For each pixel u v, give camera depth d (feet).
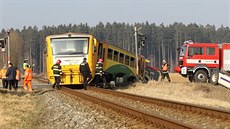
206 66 272.51
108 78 260.01
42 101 152.15
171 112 114.93
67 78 211.82
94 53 218.38
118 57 264.93
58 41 215.31
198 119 99.86
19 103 147.54
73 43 215.10
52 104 137.08
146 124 88.43
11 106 136.15
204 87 230.68
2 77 230.68
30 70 213.25
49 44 215.51
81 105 128.88
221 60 272.31
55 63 212.23
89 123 92.94
